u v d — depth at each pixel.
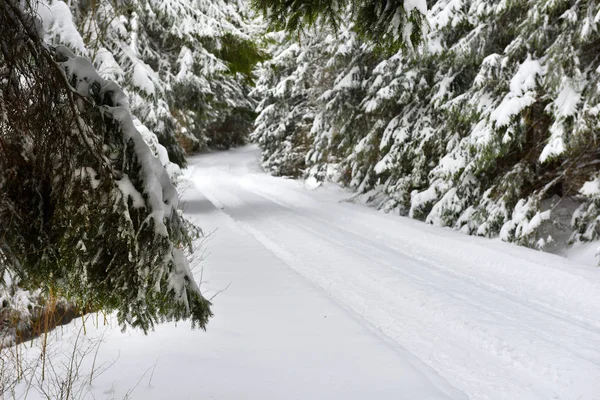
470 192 10.31
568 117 7.64
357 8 3.08
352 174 15.97
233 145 39.09
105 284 2.30
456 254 8.31
